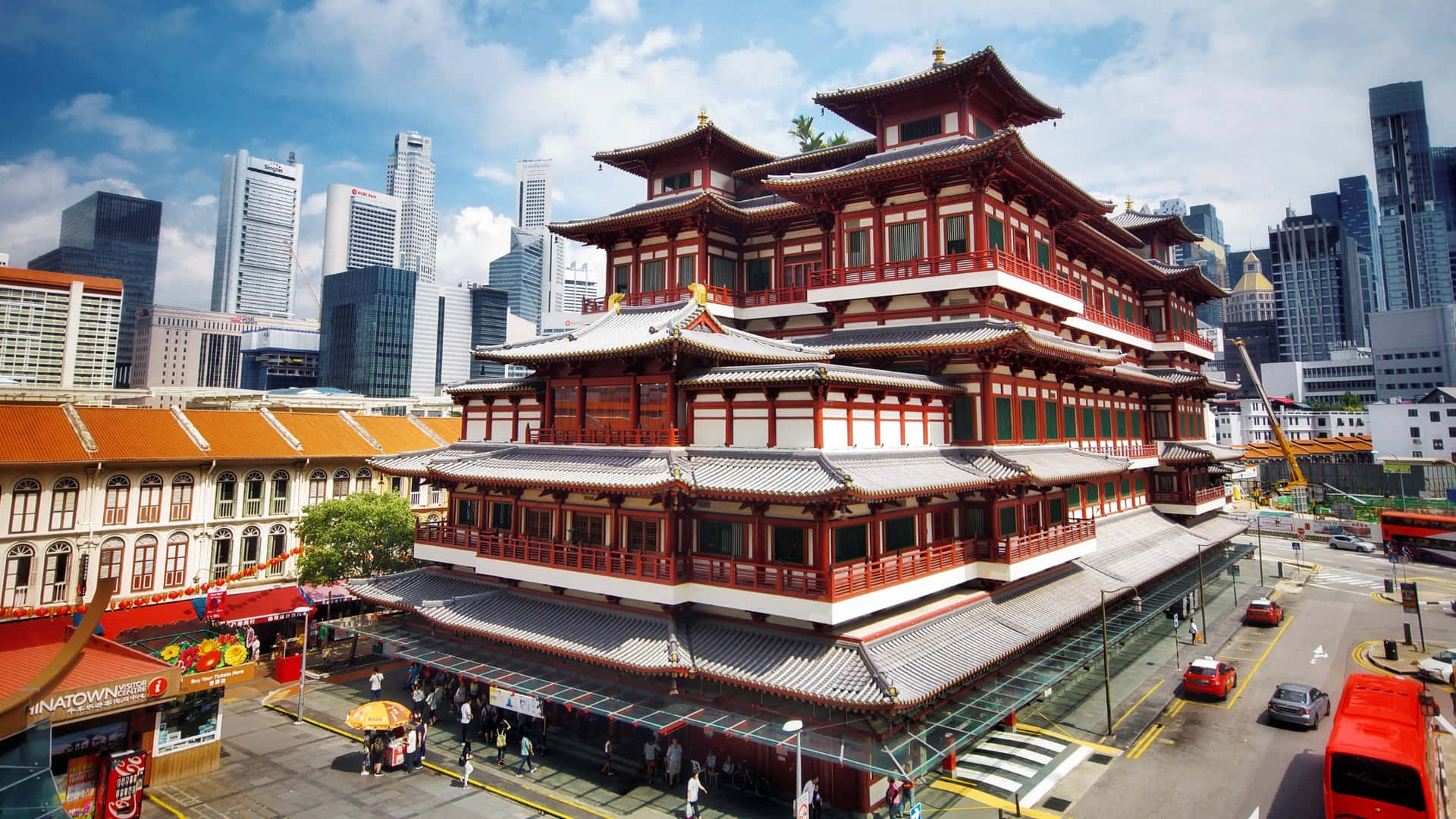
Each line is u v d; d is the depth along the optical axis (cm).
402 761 3938
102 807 3375
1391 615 6981
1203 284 7556
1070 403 5594
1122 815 3375
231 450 6228
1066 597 4653
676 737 3934
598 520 4250
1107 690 4303
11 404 5672
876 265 4778
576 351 4234
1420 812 2905
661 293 5481
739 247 5806
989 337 4147
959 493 4334
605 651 3731
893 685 3080
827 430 3622
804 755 3456
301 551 5875
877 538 3791
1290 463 12488
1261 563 8600
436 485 5256
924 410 4281
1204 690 4794
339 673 5512
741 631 3725
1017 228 4941
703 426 4016
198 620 5188
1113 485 6438
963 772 3800
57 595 5309
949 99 5034
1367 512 11556
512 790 3688
